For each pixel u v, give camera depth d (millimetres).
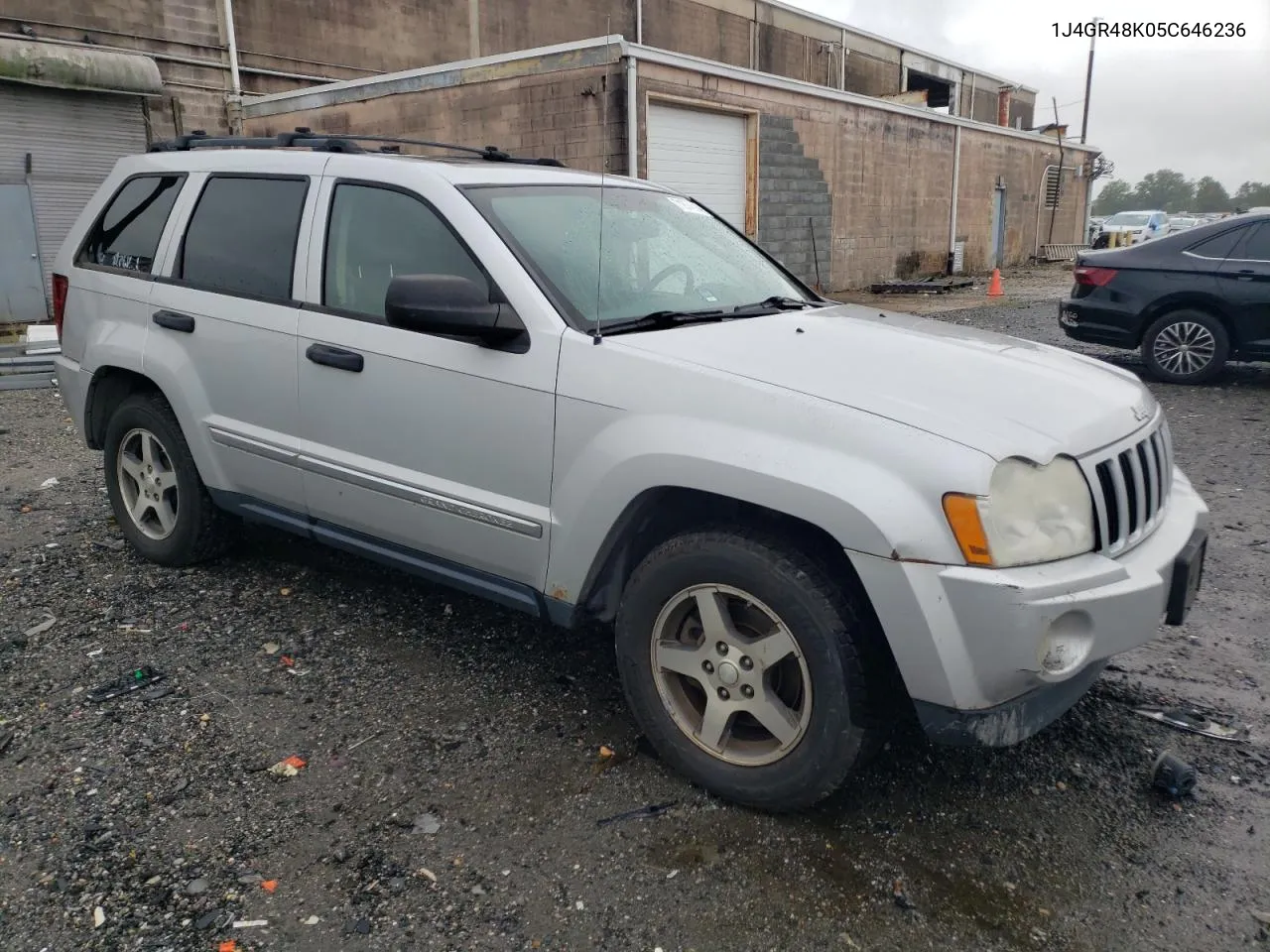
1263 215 8906
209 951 2307
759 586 2709
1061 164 30828
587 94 13609
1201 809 2912
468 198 3395
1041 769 3119
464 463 3283
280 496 3947
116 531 5223
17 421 8023
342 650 3871
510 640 3982
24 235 14781
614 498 2908
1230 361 9883
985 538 2412
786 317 3512
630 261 3578
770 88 16781
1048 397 2848
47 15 14711
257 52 17328
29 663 3721
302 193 3854
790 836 2770
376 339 3459
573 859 2658
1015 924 2439
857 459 2533
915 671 2516
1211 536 5164
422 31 19625
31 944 2320
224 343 3984
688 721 3006
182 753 3133
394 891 2523
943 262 24500
